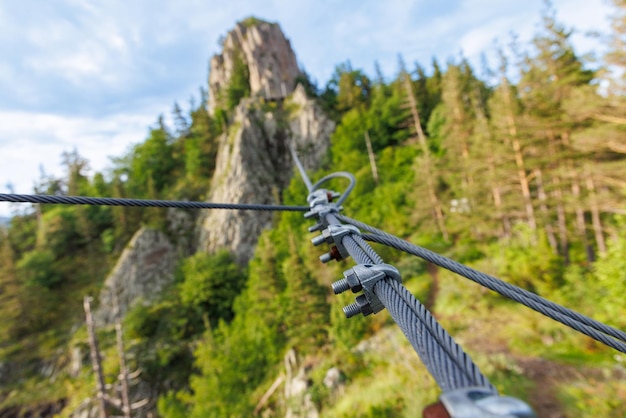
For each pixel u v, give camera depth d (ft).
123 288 124.77
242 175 145.69
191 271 117.19
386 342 54.85
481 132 79.71
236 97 194.70
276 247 106.22
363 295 4.51
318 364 61.72
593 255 63.26
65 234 152.15
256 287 88.58
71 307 126.82
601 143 46.68
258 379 73.10
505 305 50.93
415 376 42.83
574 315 4.10
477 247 77.66
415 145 138.82
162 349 96.17
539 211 69.36
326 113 179.32
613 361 34.12
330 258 6.49
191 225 146.30
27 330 117.80
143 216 149.07
